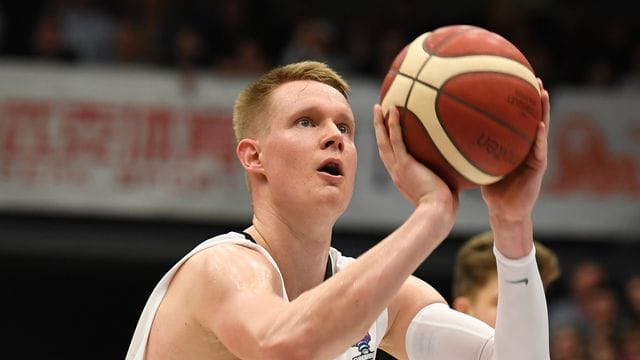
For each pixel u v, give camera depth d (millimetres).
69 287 17484
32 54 17812
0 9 18000
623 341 14578
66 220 17156
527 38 19312
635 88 18203
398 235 4629
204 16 19031
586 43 19641
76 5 18766
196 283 5102
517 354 5422
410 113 4812
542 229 17734
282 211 5453
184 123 17141
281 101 5469
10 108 17000
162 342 5355
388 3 22438
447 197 4773
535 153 4973
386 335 6227
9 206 16797
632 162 17891
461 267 7805
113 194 16938
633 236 17750
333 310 4438
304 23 19359
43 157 16938
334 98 5473
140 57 18297
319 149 5320
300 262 5559
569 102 18062
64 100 17062
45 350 17562
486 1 22609
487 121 4727
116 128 17062
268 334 4520
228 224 17281
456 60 4805
